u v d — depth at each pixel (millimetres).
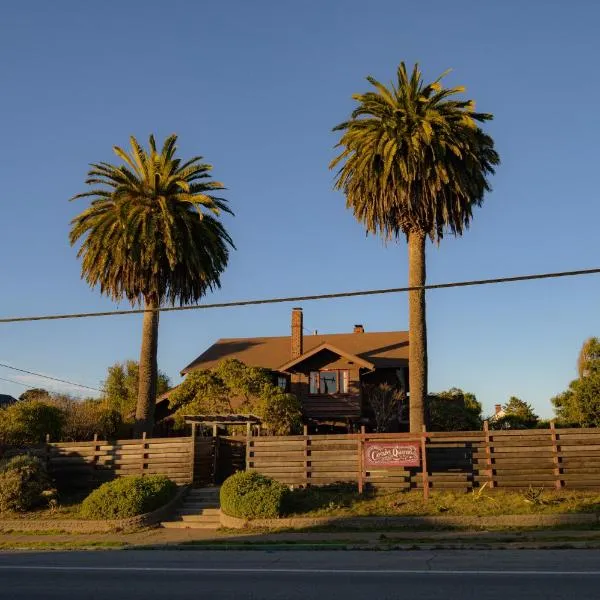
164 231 30078
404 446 22703
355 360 38219
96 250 30609
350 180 27875
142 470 25859
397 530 19359
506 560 13820
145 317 31266
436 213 26484
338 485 23547
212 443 27391
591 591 10117
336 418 38125
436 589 10508
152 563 14422
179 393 33156
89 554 16656
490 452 22609
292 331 41594
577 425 35156
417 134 25828
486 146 27312
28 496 23625
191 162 32625
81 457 26453
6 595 10828
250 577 12094
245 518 21172
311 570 12820
